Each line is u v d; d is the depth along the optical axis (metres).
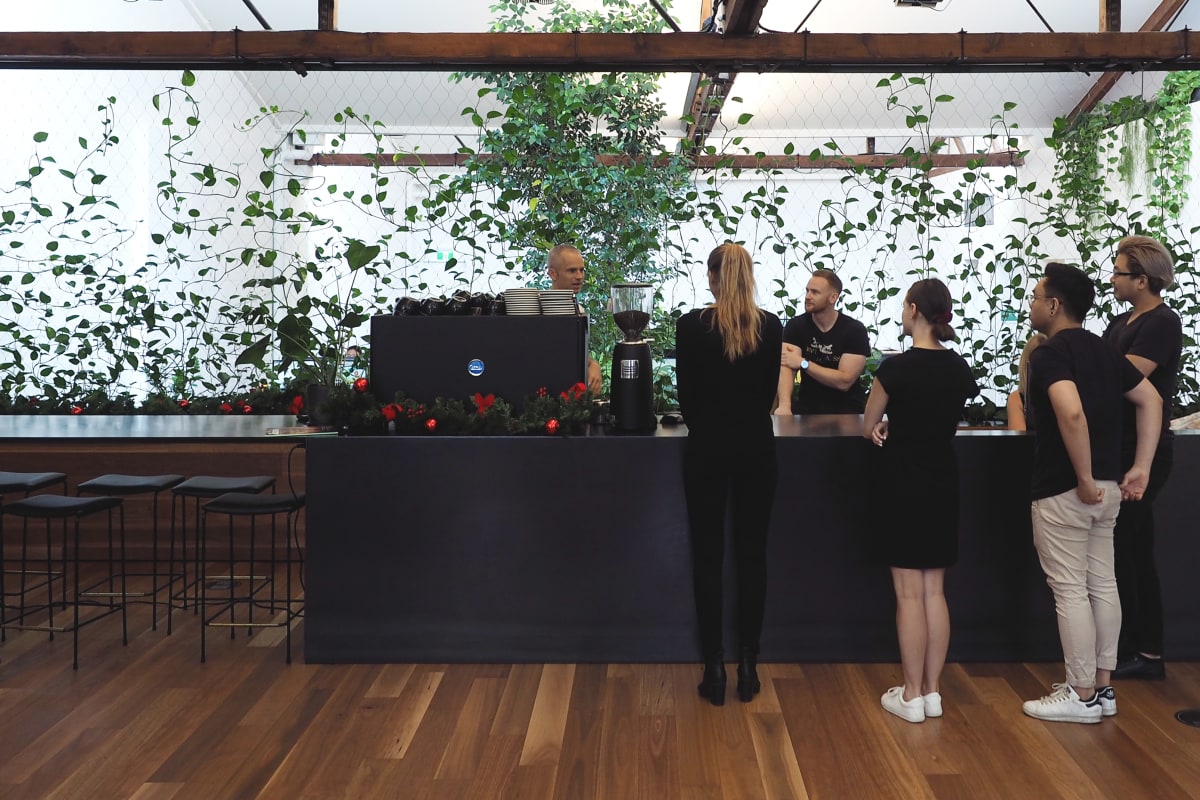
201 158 9.19
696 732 3.23
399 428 3.91
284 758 3.04
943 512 3.28
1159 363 3.57
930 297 3.31
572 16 7.96
